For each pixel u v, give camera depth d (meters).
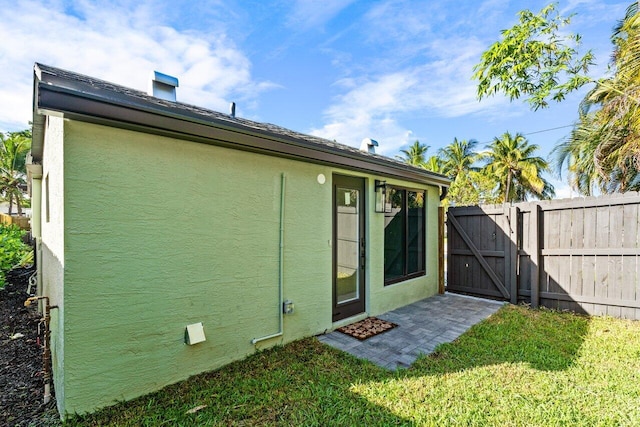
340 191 4.95
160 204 2.97
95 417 2.51
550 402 2.77
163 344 2.99
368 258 5.31
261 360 3.56
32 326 4.91
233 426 2.44
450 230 7.49
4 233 9.12
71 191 2.49
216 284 3.38
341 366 3.46
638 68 6.63
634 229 5.20
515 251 6.39
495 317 5.38
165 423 2.46
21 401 2.83
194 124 2.96
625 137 7.91
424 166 29.61
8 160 22.50
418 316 5.42
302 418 2.55
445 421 2.50
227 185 3.47
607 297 5.42
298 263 4.23
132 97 2.55
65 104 2.29
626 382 3.12
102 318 2.64
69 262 2.48
